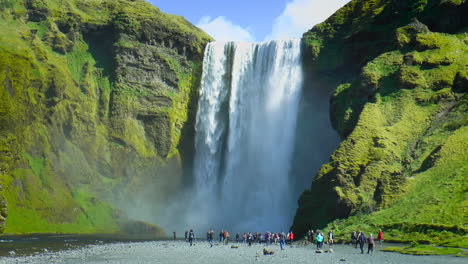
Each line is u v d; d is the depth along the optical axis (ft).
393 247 199.62
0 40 425.69
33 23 487.61
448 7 365.81
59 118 425.69
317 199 280.92
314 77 437.99
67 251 208.44
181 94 492.95
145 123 471.62
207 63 503.20
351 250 199.72
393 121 305.73
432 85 317.83
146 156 457.68
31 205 358.84
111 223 388.98
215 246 245.24
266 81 470.80
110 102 469.57
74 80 462.60
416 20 366.22
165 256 182.70
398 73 326.85
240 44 495.82
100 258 175.42
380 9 415.03
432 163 263.90
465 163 249.96
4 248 220.84
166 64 493.36
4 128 371.15
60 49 477.36
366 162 276.00
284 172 437.99
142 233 383.86
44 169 391.04
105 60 492.95
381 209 250.78
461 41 343.87
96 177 428.56
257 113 469.98
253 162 462.19
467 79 312.09
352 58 417.08
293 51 456.86
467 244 185.47
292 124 443.73
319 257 171.83
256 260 163.32
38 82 417.49
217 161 485.56
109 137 456.04
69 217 371.97
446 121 293.02
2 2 471.62
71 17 498.69
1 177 355.36
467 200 220.43
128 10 504.84
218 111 492.13
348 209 257.34
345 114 330.54
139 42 492.54
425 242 203.21
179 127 481.87
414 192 248.93
